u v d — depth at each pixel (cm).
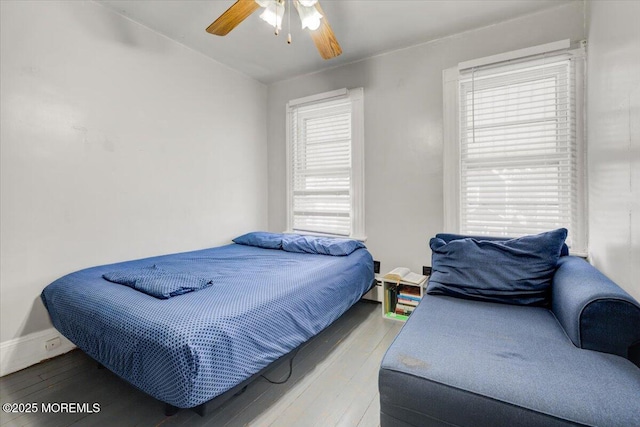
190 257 245
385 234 298
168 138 267
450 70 264
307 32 258
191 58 285
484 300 172
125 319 127
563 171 226
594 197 195
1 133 178
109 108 227
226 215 323
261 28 252
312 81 338
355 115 311
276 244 288
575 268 152
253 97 354
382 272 300
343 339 222
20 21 184
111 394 162
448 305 165
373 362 191
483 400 91
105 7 224
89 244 217
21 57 185
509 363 105
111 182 229
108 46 226
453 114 263
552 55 223
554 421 82
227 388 121
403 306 258
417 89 279
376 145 301
